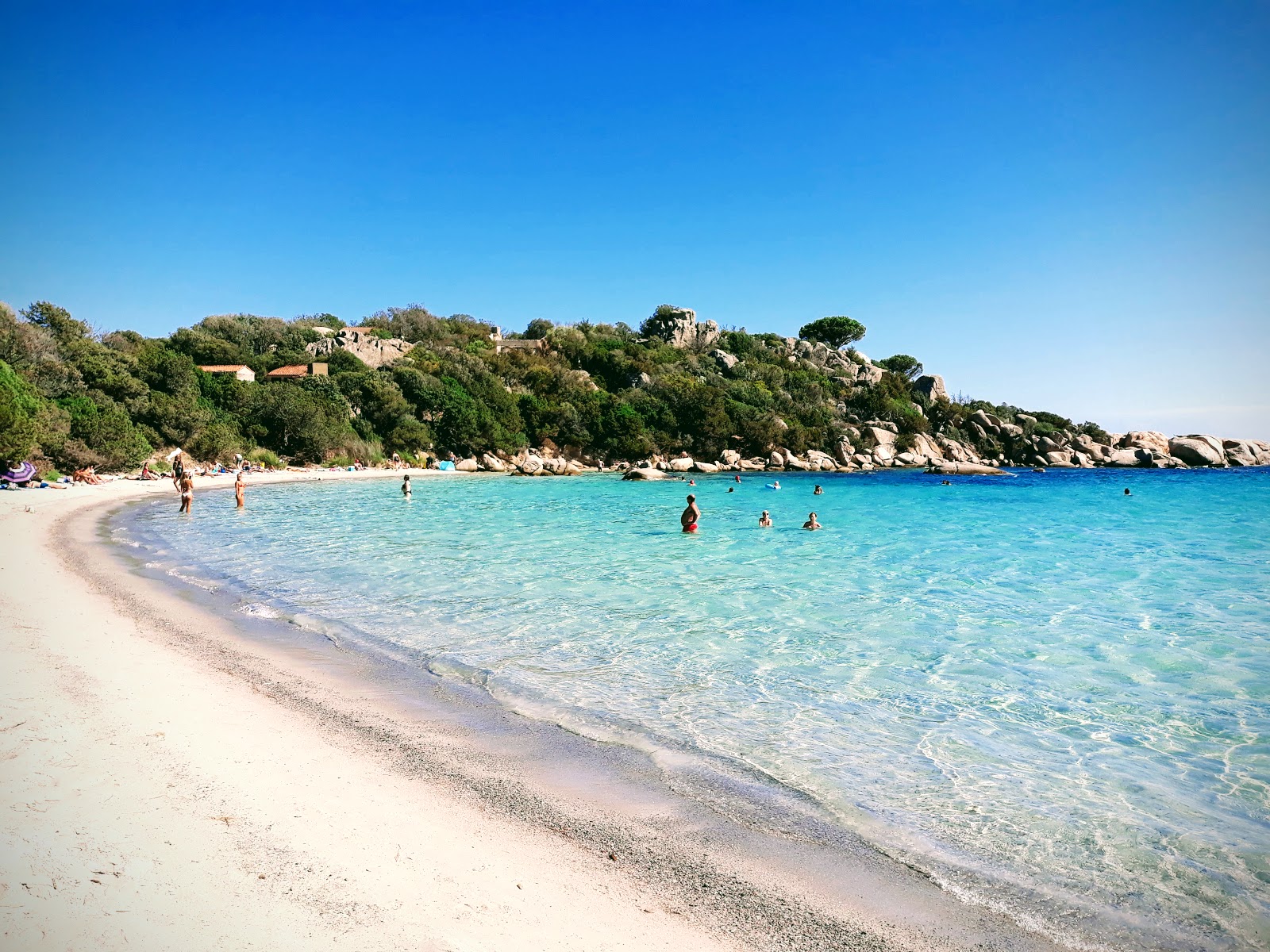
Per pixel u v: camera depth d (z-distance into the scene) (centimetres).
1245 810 603
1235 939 438
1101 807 607
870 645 1103
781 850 531
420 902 441
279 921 410
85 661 870
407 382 6938
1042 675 962
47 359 4647
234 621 1164
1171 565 1889
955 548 2191
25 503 2839
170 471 4597
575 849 522
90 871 444
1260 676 962
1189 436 9712
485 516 3039
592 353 9450
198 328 8519
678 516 3117
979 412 9625
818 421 8562
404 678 909
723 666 988
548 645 1084
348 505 3469
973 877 503
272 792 573
